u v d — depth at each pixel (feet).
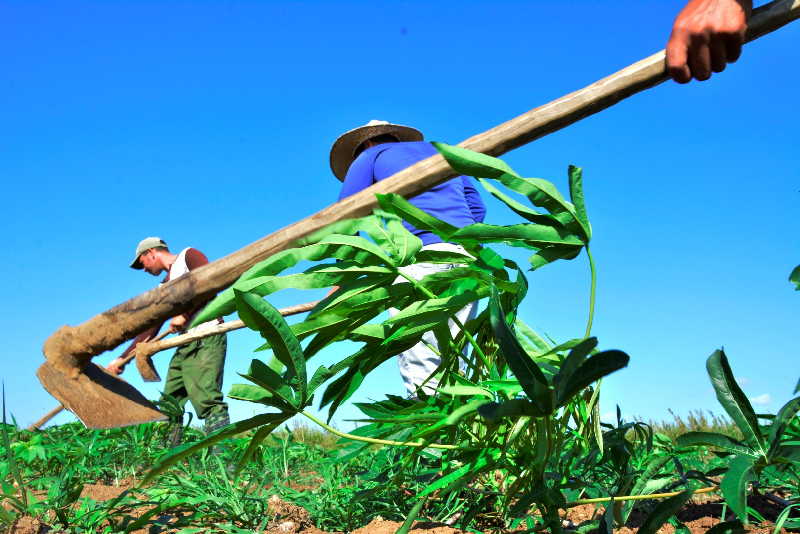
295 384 4.19
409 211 4.67
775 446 3.81
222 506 6.48
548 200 4.52
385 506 6.86
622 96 4.74
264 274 4.54
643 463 6.30
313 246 4.64
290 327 4.28
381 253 4.67
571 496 6.34
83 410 5.25
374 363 5.14
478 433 5.21
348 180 10.70
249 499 6.62
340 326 4.85
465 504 6.47
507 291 4.95
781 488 6.19
